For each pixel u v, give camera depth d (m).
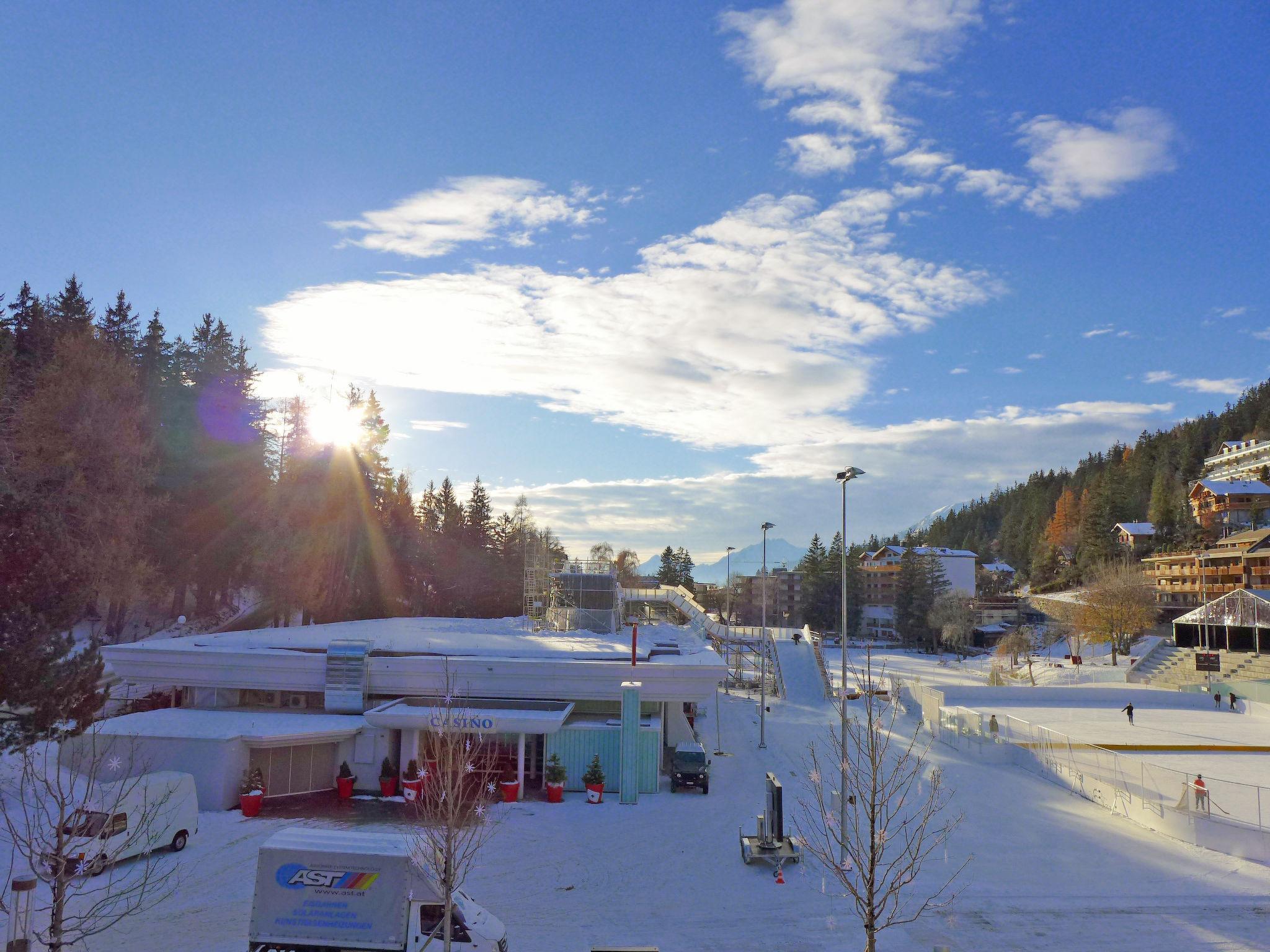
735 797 34.06
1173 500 147.25
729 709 63.66
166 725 32.78
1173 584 121.31
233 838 26.20
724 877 23.75
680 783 34.84
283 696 38.12
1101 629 95.19
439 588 99.25
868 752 19.55
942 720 52.06
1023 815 31.27
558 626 52.47
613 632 52.94
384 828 27.70
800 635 89.88
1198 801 29.53
